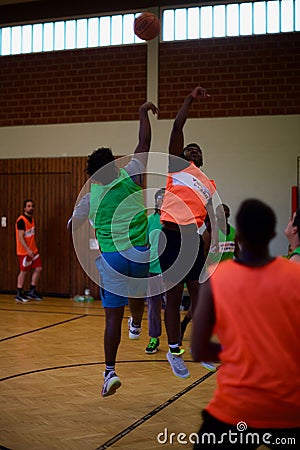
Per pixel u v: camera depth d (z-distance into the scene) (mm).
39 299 10883
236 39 10227
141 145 4430
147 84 10672
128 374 5547
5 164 11516
